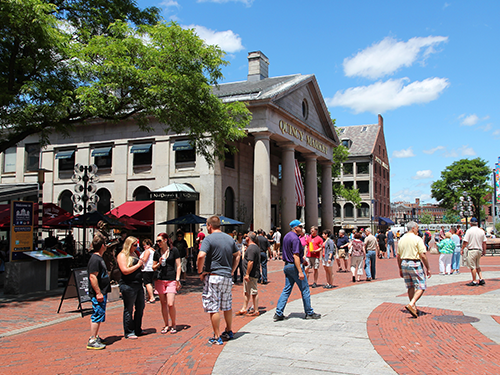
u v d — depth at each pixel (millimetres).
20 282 13023
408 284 8375
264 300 11289
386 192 73625
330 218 37750
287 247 8336
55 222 18578
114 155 29438
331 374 5086
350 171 64562
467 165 72000
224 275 6648
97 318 6840
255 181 26406
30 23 12844
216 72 16969
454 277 15164
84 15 16219
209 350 6297
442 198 75125
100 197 29844
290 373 5156
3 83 13781
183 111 16062
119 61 14531
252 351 6164
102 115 15578
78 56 14453
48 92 14062
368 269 15289
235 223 22641
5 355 6586
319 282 15164
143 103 15070
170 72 15461
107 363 5977
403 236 8469
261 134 26594
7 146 15031
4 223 18094
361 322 7855
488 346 6062
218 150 18594
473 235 12516
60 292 13523
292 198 29156
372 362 5488
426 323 7582
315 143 34562
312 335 7008
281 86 30141
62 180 30906
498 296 10484
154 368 5625
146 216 27578
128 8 17391
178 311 10266
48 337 7805
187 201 27562
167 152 27844
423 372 5062
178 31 15766
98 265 6922
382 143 71500
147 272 10484
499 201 49656
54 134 31328
